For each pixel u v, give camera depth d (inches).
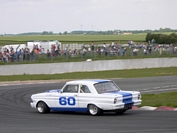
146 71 3405.5
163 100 1534.2
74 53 3698.3
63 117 1197.7
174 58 3909.9
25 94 1967.3
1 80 2751.0
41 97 1311.5
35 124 1079.6
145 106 1385.3
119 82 2541.8
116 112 1241.4
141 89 2123.5
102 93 1189.1
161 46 4227.4
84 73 3270.2
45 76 3026.6
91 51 3735.2
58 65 3353.8
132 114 1210.6
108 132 900.0
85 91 1213.7
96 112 1187.3
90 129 952.3
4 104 1627.7
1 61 3299.7
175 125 960.9
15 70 3184.1
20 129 999.0
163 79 2728.8
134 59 3725.4
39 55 3484.3
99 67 3560.5
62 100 1256.8
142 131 893.2
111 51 3806.6
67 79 2773.1
